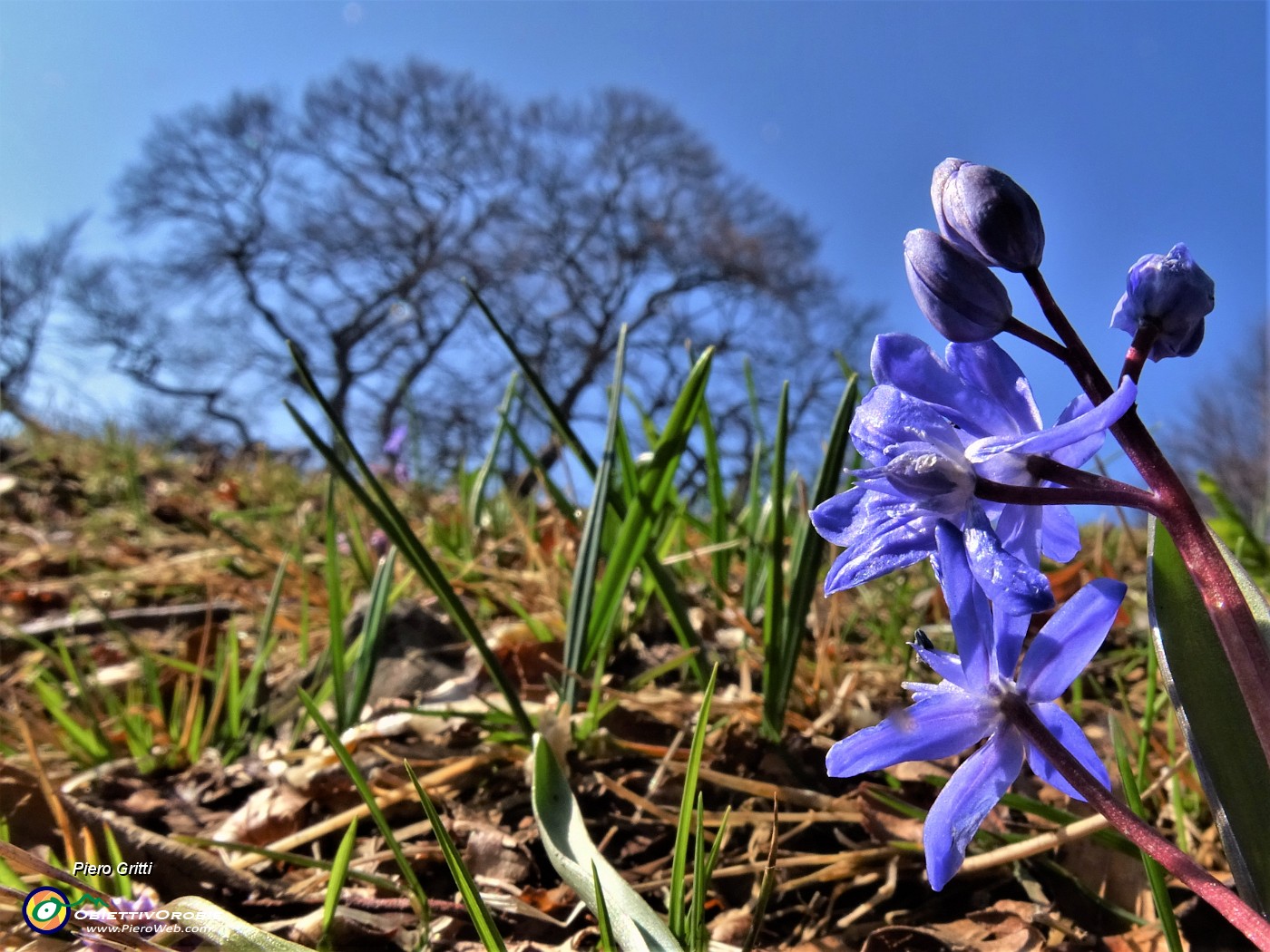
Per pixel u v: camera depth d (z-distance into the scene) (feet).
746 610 0.55
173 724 0.46
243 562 0.84
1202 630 0.22
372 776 0.39
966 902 0.32
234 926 0.23
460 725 0.44
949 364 0.22
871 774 0.39
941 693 0.21
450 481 1.37
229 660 0.51
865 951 0.29
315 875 0.33
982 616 0.20
